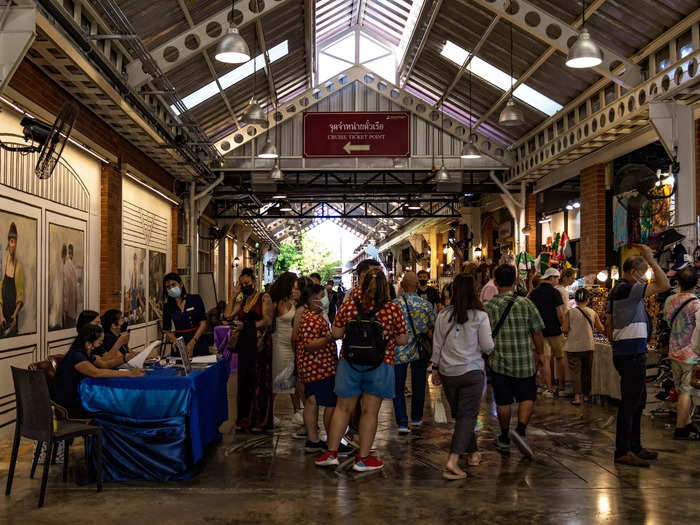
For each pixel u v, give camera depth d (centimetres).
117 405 534
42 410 475
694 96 966
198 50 1080
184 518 440
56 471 559
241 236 3203
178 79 1279
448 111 1794
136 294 1302
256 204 2491
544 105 1457
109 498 483
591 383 880
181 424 534
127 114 1021
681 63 914
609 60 1080
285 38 1418
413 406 750
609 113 1163
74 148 947
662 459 596
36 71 802
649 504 470
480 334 551
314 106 1808
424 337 721
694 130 980
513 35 1227
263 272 4694
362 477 538
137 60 1027
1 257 703
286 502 473
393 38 1703
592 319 873
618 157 1352
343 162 1809
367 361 544
